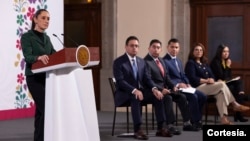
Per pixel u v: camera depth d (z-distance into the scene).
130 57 6.99
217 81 8.38
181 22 10.52
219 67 8.63
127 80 6.88
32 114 9.70
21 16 9.38
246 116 9.83
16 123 8.67
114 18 10.91
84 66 4.38
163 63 7.56
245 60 10.15
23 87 9.48
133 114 6.70
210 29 10.45
